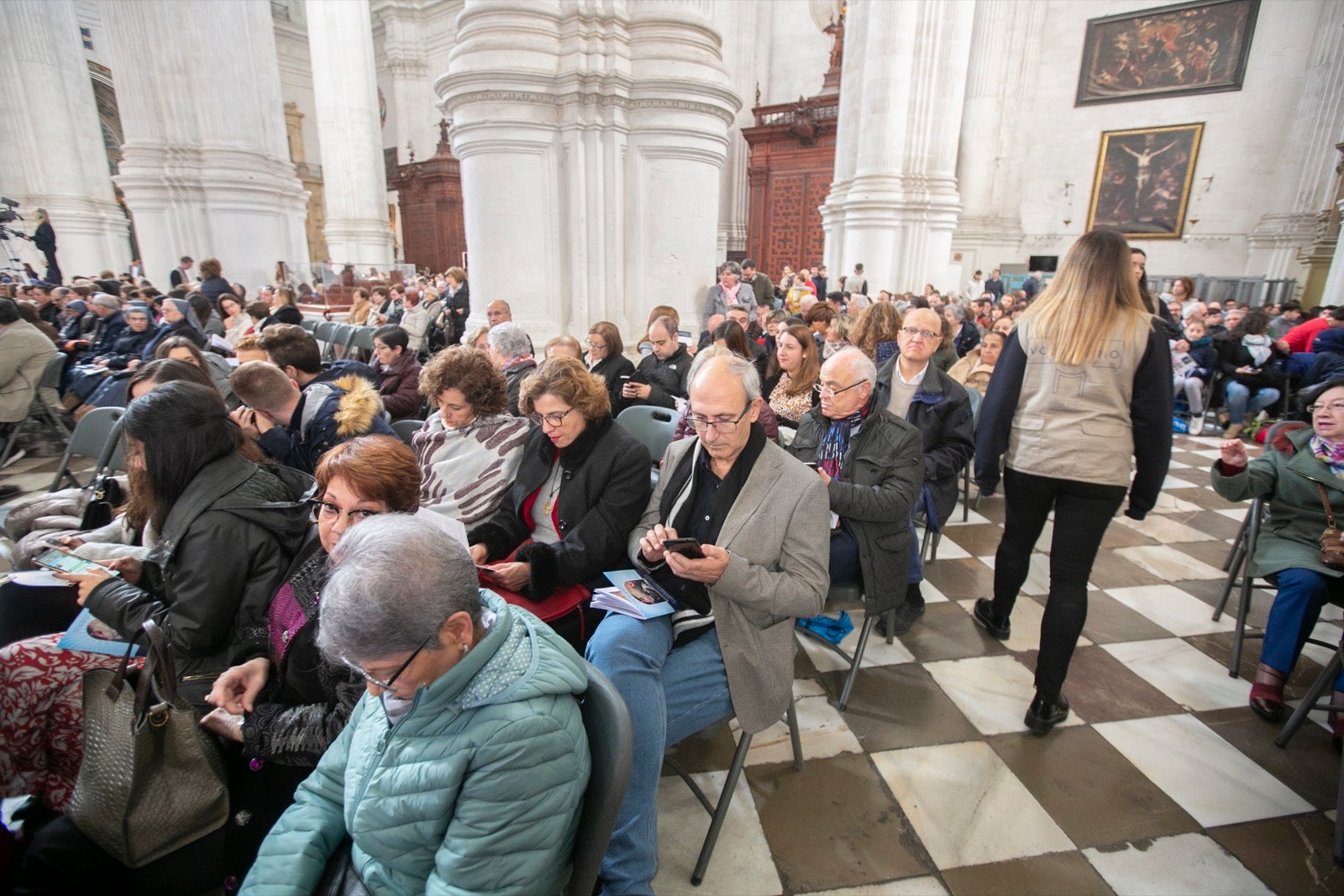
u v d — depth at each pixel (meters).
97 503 2.02
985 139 13.48
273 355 2.93
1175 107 12.67
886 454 2.15
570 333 4.14
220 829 1.25
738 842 1.64
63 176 13.49
